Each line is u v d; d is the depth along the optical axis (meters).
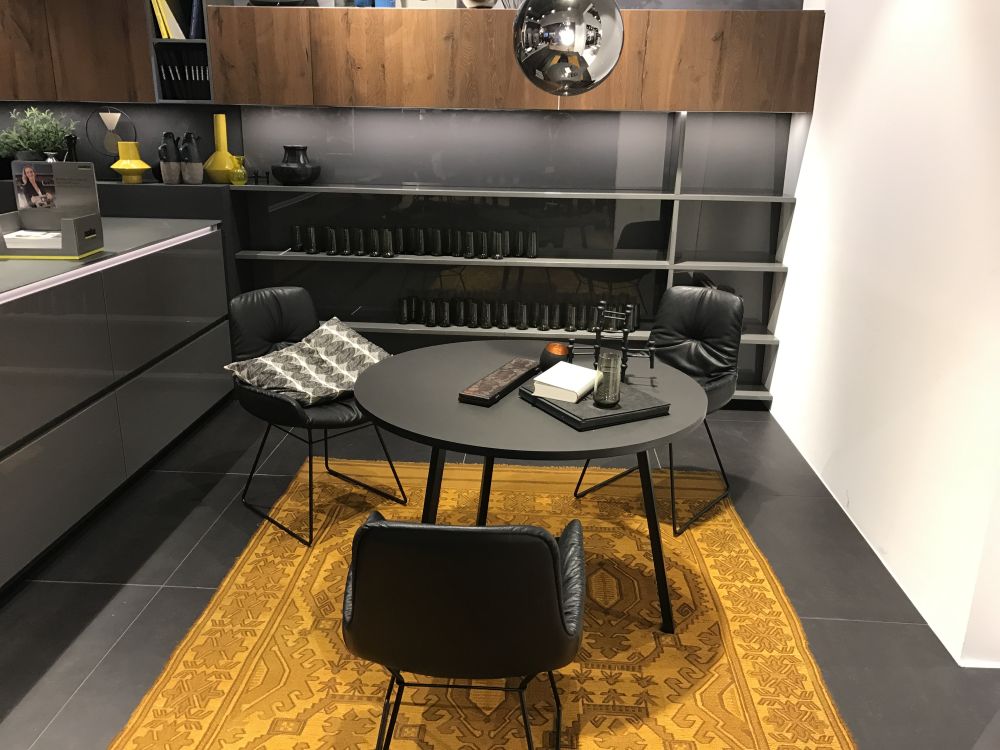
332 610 2.84
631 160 4.84
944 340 2.82
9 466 2.79
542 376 2.64
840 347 3.82
